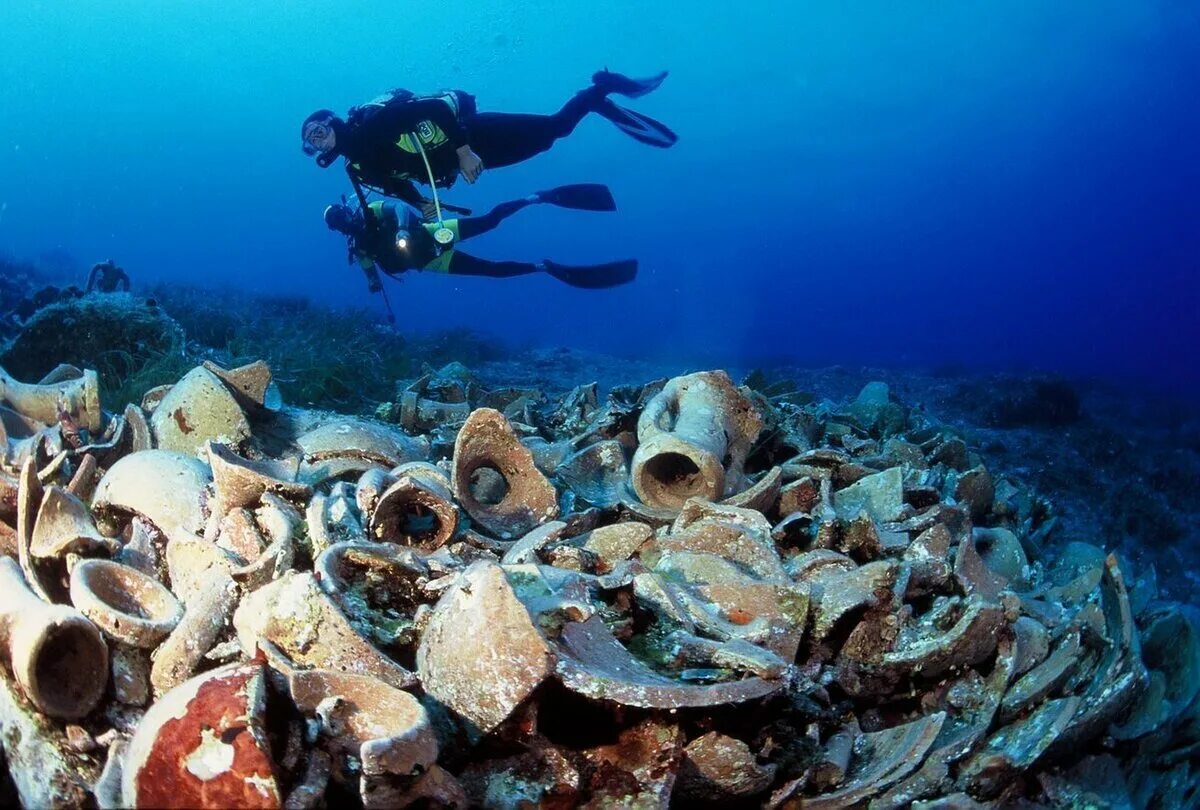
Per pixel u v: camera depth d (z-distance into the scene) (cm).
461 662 117
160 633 132
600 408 341
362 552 141
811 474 238
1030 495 318
